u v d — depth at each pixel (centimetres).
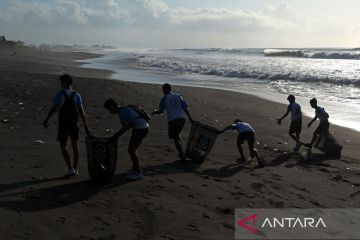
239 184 760
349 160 1022
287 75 3200
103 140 696
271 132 1307
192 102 1841
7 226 498
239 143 939
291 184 792
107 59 6825
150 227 538
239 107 1798
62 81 702
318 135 1129
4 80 1881
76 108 704
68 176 712
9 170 722
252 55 8500
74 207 582
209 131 892
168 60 6072
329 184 809
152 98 1770
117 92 1858
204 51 12256
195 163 888
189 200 650
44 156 831
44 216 540
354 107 1894
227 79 3209
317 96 2264
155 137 1091
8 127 1080
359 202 707
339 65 4725
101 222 541
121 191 667
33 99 1536
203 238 516
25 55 6519
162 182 730
